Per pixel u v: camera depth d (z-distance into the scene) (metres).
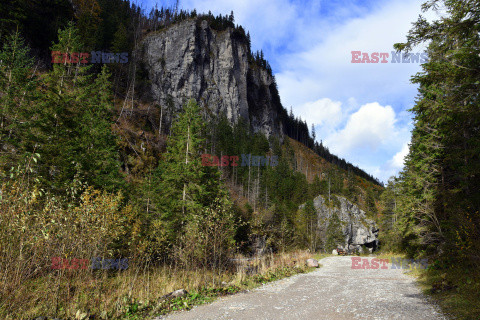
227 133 99.50
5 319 5.59
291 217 63.16
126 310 7.39
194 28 112.88
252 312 7.68
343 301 9.16
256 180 79.06
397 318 6.70
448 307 7.29
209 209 14.22
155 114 68.94
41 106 16.75
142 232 15.23
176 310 7.89
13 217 5.63
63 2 59.47
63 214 6.96
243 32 147.25
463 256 10.77
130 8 119.94
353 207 81.00
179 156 21.84
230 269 15.74
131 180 30.31
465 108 7.86
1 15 38.88
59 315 6.41
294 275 17.25
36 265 6.24
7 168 12.08
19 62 21.31
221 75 123.00
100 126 20.70
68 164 14.61
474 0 7.05
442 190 15.84
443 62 8.30
